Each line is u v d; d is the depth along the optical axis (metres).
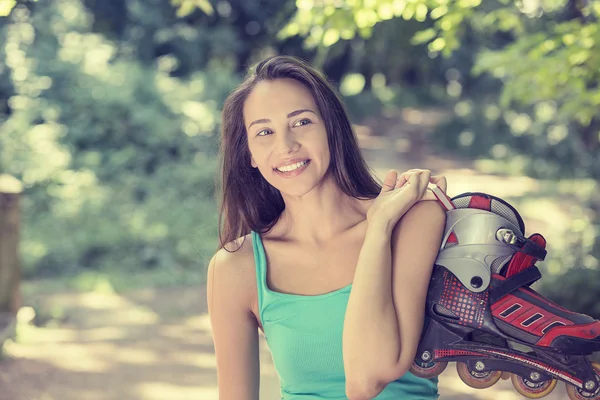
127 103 15.41
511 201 16.23
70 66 15.88
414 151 24.22
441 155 23.70
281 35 6.45
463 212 2.31
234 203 2.60
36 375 6.95
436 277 2.31
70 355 7.57
